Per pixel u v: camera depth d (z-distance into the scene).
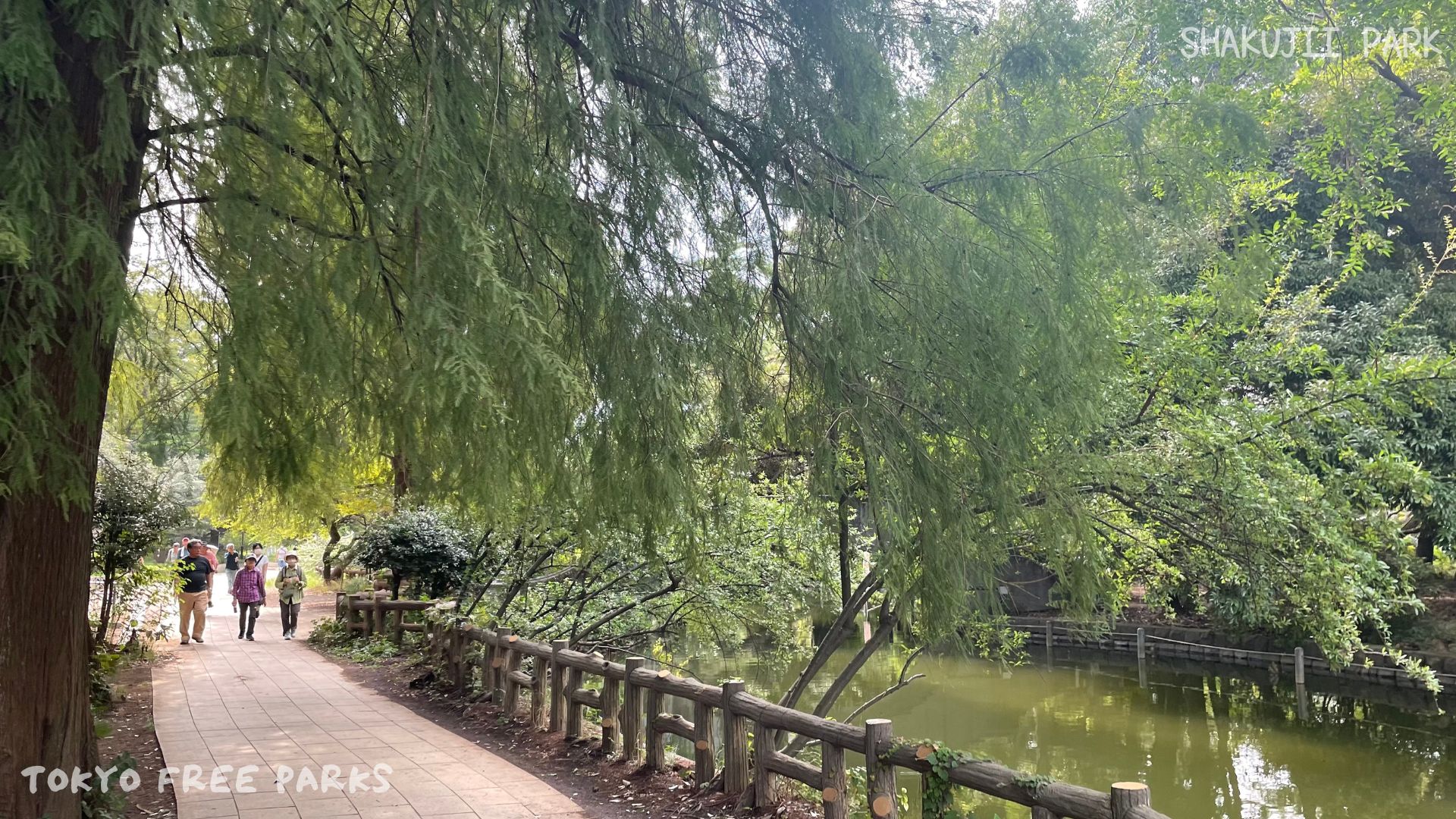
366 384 3.30
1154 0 6.76
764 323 4.21
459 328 2.47
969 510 4.13
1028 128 4.62
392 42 3.22
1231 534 6.21
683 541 3.91
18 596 3.48
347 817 4.66
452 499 3.44
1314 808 9.05
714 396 4.07
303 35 2.58
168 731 6.79
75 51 2.68
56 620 3.58
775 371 4.33
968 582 4.24
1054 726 12.75
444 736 6.71
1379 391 6.71
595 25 3.34
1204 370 6.55
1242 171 6.36
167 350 3.62
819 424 4.09
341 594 14.21
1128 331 5.93
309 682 9.20
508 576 9.27
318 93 2.76
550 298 3.47
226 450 3.06
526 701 7.66
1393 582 6.70
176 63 2.55
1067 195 4.35
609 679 6.16
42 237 2.25
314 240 2.81
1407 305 12.62
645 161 3.44
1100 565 5.21
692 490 3.65
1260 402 7.40
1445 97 8.36
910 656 6.76
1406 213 15.02
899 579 3.90
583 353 3.44
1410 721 12.80
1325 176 8.46
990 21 4.42
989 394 3.92
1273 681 15.80
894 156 3.97
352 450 3.61
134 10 2.30
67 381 2.85
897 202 3.88
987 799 7.66
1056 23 4.48
